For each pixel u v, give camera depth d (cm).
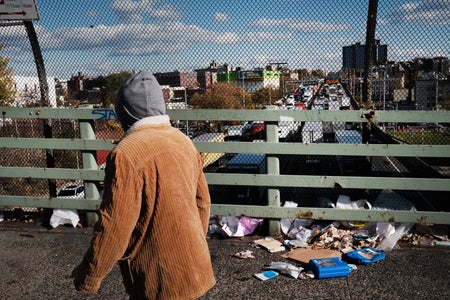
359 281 363
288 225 481
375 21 459
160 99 186
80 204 520
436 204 535
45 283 379
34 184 793
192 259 175
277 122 460
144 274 174
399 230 447
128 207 164
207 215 208
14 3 521
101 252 164
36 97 677
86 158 513
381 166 807
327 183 455
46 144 518
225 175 476
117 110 187
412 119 430
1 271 406
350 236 454
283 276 378
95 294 355
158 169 169
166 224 170
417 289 346
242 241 466
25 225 534
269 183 468
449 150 423
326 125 1571
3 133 731
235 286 362
